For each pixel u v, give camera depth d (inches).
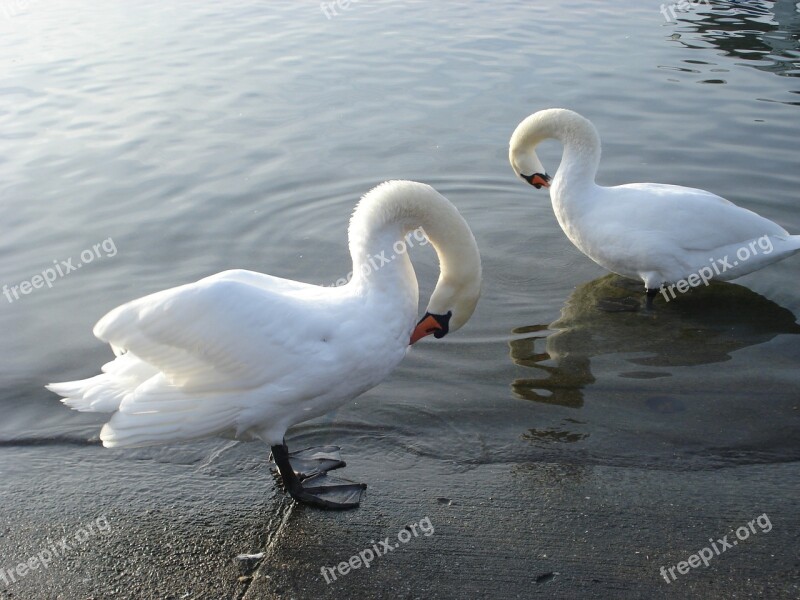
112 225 145.6
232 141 176.9
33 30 259.9
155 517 91.4
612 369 112.7
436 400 107.2
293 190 157.8
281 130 182.4
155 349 87.5
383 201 93.1
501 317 125.0
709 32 247.3
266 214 150.0
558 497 92.0
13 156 169.0
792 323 122.2
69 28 261.6
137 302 88.2
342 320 91.6
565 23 259.6
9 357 115.2
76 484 96.0
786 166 160.9
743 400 105.8
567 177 132.3
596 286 133.5
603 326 122.6
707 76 209.3
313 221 148.3
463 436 101.2
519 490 93.0
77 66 223.3
